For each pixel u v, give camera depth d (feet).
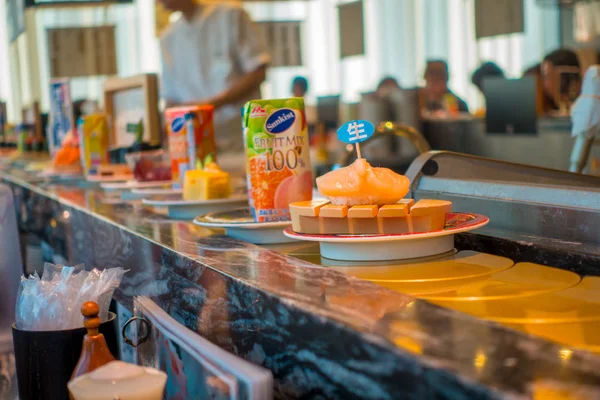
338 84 29.43
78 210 6.62
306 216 3.62
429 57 29.63
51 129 11.37
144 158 7.85
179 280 3.79
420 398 1.89
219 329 3.24
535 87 12.25
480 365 1.82
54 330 4.01
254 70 14.21
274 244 4.27
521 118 12.45
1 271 5.98
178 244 4.11
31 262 8.57
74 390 2.80
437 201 3.60
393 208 3.42
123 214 5.93
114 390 2.74
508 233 3.74
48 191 8.63
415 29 29.73
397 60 29.89
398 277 3.14
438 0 29.45
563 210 3.55
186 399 2.98
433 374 1.84
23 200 10.11
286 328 2.60
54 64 26.84
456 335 2.08
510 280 3.04
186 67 15.06
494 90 13.08
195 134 6.64
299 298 2.60
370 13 29.91
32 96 29.73
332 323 2.29
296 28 28.99
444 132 16.15
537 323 2.45
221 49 14.47
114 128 10.59
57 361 4.00
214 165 5.76
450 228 3.45
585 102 5.66
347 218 3.51
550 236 3.61
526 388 1.67
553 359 1.85
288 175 4.29
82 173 10.33
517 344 1.98
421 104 17.74
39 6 20.25
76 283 4.21
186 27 14.78
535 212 3.69
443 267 3.31
